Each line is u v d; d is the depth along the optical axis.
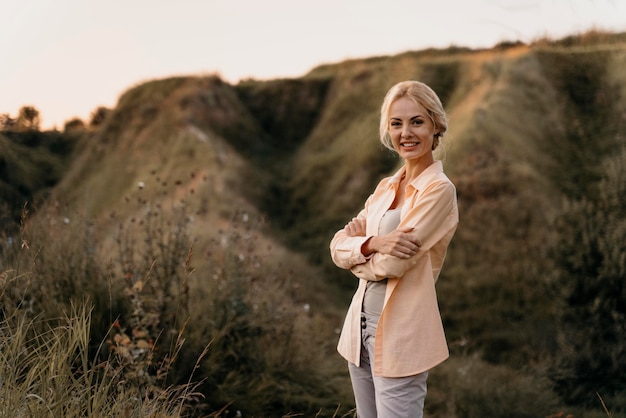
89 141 24.55
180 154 22.27
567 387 8.09
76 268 5.02
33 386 2.64
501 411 6.90
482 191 17.03
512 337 11.27
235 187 21.14
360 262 2.62
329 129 25.50
